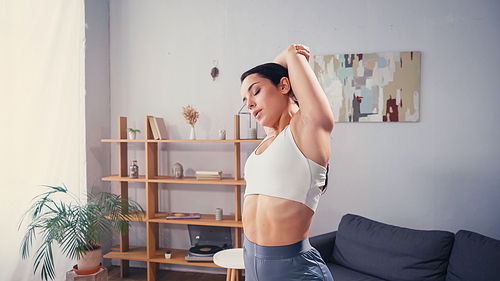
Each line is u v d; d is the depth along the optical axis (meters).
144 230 3.12
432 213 2.64
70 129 2.70
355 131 2.75
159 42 3.12
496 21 2.52
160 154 3.11
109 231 3.09
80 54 2.79
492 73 2.54
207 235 2.84
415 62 2.62
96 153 3.04
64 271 2.60
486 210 2.55
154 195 2.88
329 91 2.77
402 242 2.08
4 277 2.18
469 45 2.56
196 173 2.86
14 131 2.26
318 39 2.81
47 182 2.49
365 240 2.23
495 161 2.54
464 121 2.58
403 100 2.65
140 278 2.86
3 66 2.20
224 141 2.61
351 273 2.17
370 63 2.70
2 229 2.17
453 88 2.59
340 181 2.79
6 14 2.22
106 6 3.19
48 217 2.38
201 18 3.04
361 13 2.73
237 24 2.96
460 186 2.59
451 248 1.97
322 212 2.82
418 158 2.65
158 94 3.13
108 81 3.21
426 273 1.96
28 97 2.36
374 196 2.73
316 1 2.81
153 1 3.13
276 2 2.88
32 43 2.40
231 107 2.98
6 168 2.21
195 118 2.79
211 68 3.02
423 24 2.63
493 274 1.70
